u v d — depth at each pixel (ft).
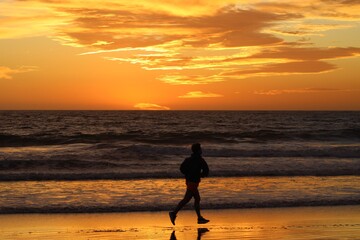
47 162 188.14
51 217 100.58
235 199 119.85
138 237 83.20
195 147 93.61
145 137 353.31
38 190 132.67
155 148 240.12
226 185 142.92
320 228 91.04
